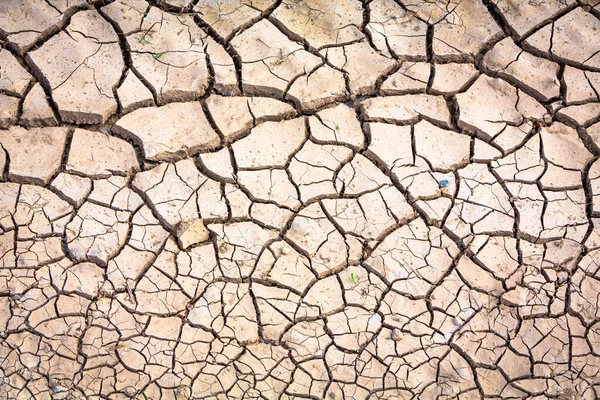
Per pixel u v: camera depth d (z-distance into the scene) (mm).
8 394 3348
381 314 3590
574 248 3740
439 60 4043
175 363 3451
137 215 3652
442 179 3816
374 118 3896
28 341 3424
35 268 3525
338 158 3820
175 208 3676
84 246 3578
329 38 4023
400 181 3797
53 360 3408
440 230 3738
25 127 3744
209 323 3521
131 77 3850
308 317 3564
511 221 3770
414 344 3551
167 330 3496
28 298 3479
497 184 3828
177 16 3986
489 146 3896
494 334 3586
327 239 3688
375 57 4004
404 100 3951
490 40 4094
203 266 3602
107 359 3428
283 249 3646
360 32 4051
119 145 3758
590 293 3670
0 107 3738
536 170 3863
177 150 3766
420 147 3867
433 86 3982
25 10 3885
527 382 3520
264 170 3773
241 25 4004
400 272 3656
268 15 4051
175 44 3930
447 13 4105
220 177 3740
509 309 3625
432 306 3615
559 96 4012
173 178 3729
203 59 3916
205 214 3682
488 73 4043
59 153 3717
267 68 3924
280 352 3504
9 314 3449
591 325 3611
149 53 3898
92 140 3752
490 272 3682
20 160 3682
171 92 3844
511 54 4070
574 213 3799
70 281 3525
